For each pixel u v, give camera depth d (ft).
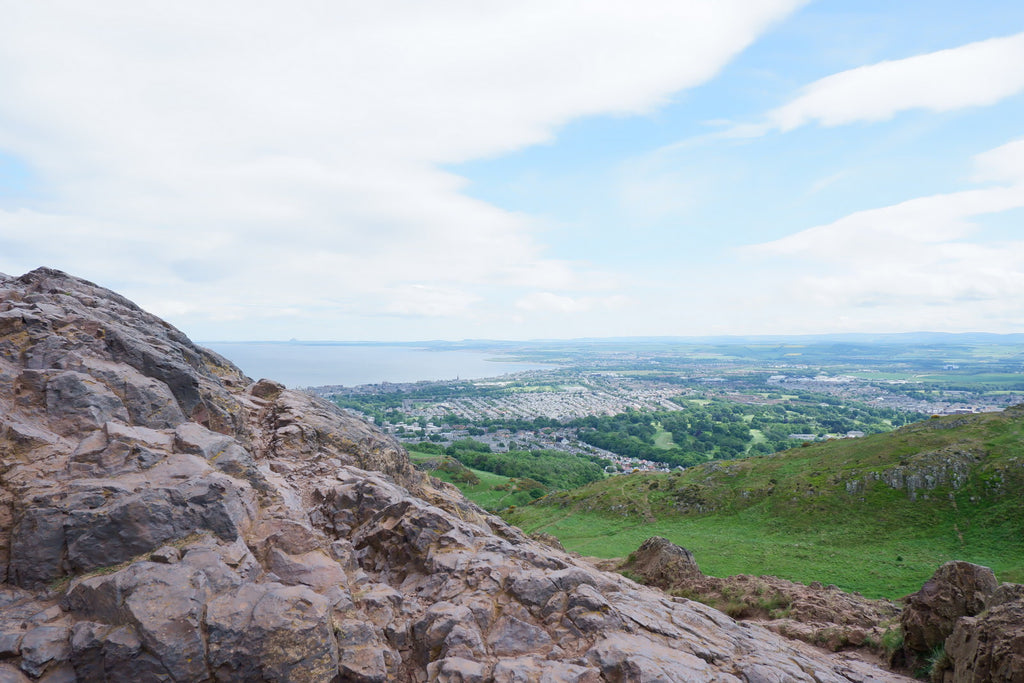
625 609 54.13
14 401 47.44
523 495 346.13
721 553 177.99
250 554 39.68
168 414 57.52
